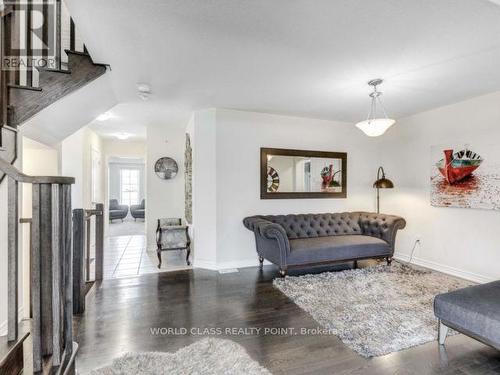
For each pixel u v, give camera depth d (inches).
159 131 221.0
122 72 111.8
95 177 239.0
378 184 173.5
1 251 79.6
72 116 120.1
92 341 86.6
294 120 183.2
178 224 205.5
